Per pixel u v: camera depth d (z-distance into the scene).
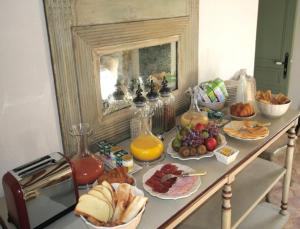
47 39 1.18
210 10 1.93
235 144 1.46
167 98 1.60
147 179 1.19
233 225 1.48
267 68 3.49
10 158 1.19
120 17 1.37
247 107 1.73
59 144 1.32
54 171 1.01
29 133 1.22
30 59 1.15
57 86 1.22
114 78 1.46
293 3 3.10
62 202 1.04
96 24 1.29
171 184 1.15
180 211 1.04
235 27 2.21
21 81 1.15
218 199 1.72
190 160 1.34
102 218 0.91
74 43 1.23
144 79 1.61
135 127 1.51
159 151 1.34
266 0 3.27
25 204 0.94
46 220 1.01
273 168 1.97
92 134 1.39
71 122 1.30
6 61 1.10
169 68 1.74
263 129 1.54
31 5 1.11
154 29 1.54
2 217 1.07
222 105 1.83
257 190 1.75
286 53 3.29
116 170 1.16
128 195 0.97
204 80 2.04
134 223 0.90
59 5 1.16
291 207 2.25
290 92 3.62
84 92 1.32
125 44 1.43
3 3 1.05
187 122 1.54
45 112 1.24
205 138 1.38
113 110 1.49
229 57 2.24
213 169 1.27
